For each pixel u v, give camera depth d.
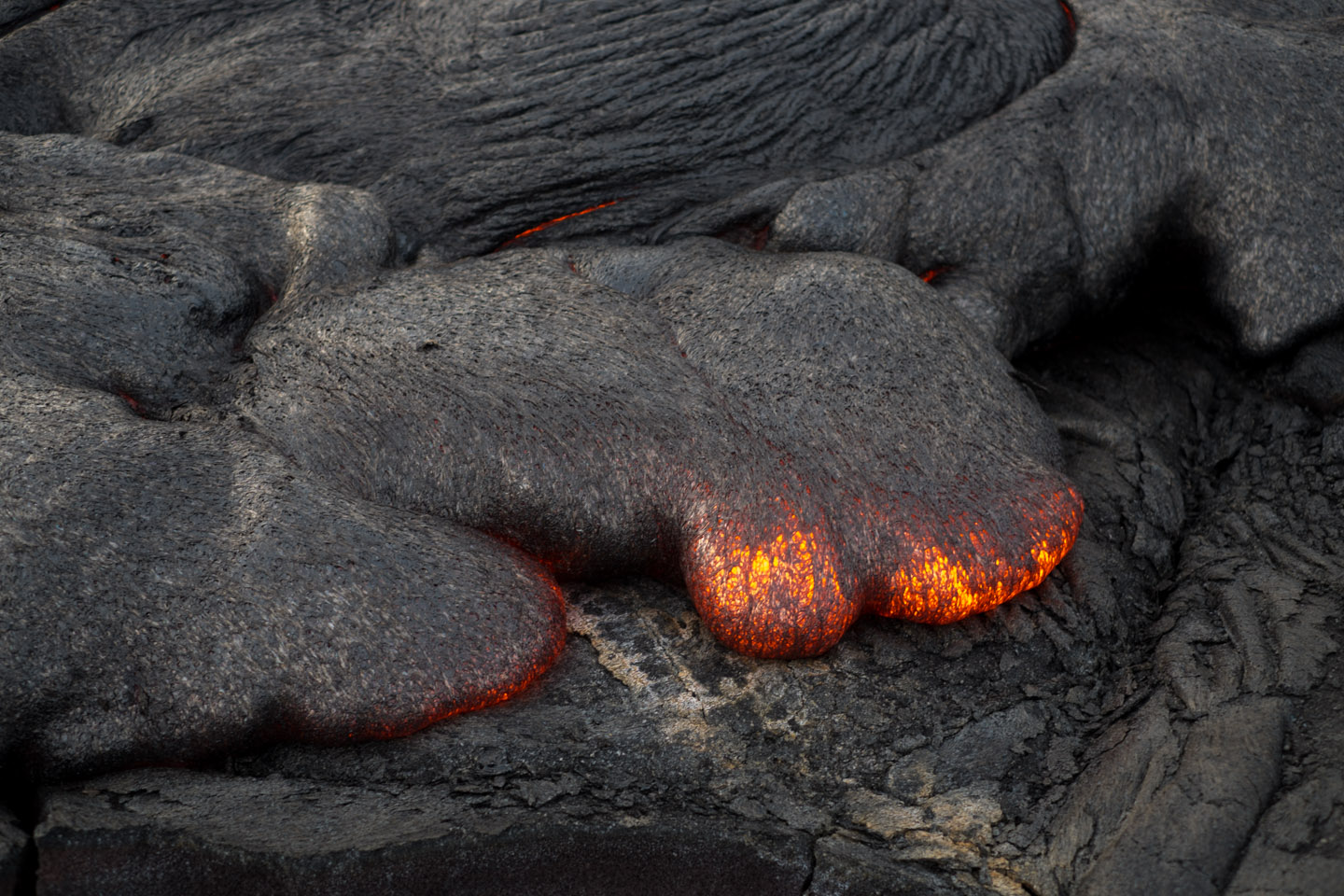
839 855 3.22
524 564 3.96
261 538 3.59
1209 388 5.29
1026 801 3.45
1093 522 4.52
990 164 5.23
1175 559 4.47
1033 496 4.06
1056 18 5.69
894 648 4.02
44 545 3.41
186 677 3.41
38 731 3.35
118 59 5.72
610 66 5.26
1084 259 5.32
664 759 3.59
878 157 5.36
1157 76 5.29
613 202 5.31
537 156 5.23
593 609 4.19
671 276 4.80
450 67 5.35
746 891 3.22
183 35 5.69
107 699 3.39
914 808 3.44
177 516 3.59
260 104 5.34
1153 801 3.23
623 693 3.83
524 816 3.26
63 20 5.75
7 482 3.52
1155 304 5.80
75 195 4.90
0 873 2.95
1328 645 3.68
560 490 3.97
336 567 3.60
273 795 3.35
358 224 4.91
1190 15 5.56
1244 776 3.21
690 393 4.15
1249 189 5.07
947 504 3.97
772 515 3.83
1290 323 4.91
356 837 3.13
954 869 3.21
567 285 4.64
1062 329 5.56
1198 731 3.46
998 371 4.51
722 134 5.30
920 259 5.28
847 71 5.37
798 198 5.16
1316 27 5.57
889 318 4.43
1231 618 3.94
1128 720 3.64
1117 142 5.25
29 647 3.32
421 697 3.57
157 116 5.40
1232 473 4.86
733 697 3.82
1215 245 5.20
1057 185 5.25
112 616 3.40
